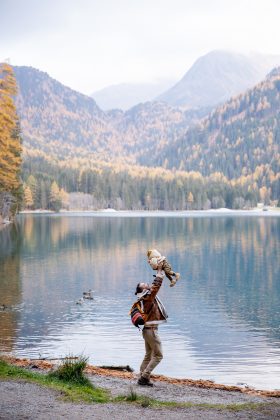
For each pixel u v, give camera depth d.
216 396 10.12
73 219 154.25
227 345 21.33
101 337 22.38
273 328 24.70
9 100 76.00
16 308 28.80
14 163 85.50
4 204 105.56
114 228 108.25
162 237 83.94
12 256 54.56
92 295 32.97
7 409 8.12
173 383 11.47
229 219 167.38
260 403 9.23
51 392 9.24
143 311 10.58
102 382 10.95
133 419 8.04
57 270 44.44
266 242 74.50
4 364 11.01
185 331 24.05
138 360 18.52
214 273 44.16
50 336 22.44
